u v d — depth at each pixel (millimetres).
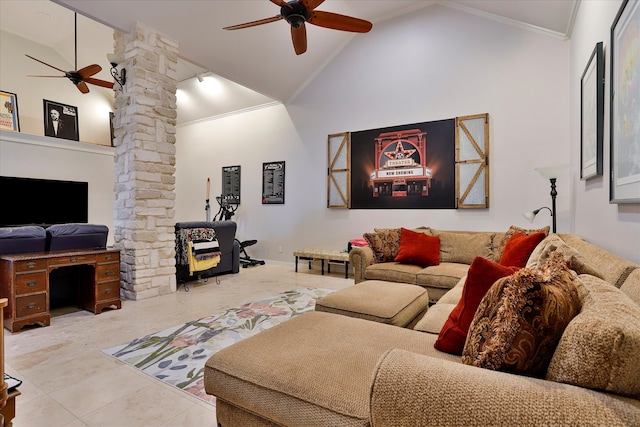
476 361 960
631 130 1584
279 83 5770
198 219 7672
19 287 2754
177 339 2637
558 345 791
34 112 6465
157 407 1742
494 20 4410
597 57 2238
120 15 3674
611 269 1383
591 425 622
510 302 917
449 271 3449
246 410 1295
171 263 4137
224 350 1430
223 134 7219
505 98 4340
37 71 6551
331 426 1029
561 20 3707
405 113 5035
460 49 4637
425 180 4859
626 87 1650
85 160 6953
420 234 3998
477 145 4484
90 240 3441
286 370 1231
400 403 788
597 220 2443
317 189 5883
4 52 6121
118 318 3141
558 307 879
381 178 5211
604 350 678
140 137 3838
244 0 4102
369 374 1194
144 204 3861
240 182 6926
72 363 2221
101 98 7625
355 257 3949
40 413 1673
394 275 3643
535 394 695
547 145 4082
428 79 4859
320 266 5840
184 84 6891
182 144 7961
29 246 3051
